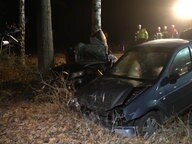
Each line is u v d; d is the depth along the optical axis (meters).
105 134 7.18
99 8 14.66
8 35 16.14
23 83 11.61
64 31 40.28
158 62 7.91
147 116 7.19
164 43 8.46
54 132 7.43
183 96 7.81
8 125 7.95
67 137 7.15
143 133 7.13
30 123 8.00
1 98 9.83
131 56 8.54
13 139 7.20
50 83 9.85
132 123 7.10
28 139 7.15
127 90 7.35
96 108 7.36
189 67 8.05
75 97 8.08
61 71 10.23
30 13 34.94
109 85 7.69
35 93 10.05
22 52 16.16
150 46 8.46
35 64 16.02
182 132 7.07
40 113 8.62
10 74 12.95
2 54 15.23
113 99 7.24
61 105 8.76
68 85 9.41
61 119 8.10
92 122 7.46
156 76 7.62
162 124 7.40
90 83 8.23
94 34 13.43
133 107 7.04
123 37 39.09
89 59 12.29
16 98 10.02
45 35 11.63
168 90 7.52
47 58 11.71
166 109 7.47
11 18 29.61
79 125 7.62
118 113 7.11
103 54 12.38
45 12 11.59
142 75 7.86
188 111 8.05
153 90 7.34
